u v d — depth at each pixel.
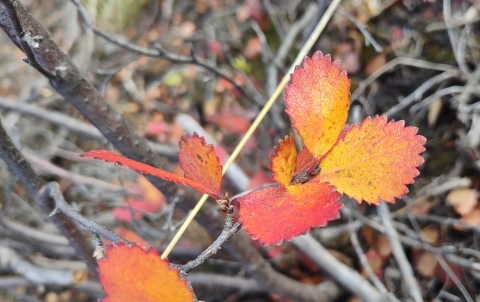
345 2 0.37
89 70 0.42
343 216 0.28
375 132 0.10
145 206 0.27
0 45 0.49
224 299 0.27
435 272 0.25
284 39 0.36
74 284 0.26
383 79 0.34
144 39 0.47
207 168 0.11
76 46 0.45
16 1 0.13
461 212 0.26
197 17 0.47
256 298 0.27
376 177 0.10
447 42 0.34
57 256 0.30
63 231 0.18
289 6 0.42
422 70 0.33
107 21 0.46
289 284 0.23
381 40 0.36
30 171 0.17
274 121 0.28
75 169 0.37
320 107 0.11
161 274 0.09
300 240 0.24
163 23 0.47
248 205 0.10
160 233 0.29
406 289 0.23
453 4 0.34
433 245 0.26
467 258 0.26
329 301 0.25
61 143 0.40
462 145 0.28
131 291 0.09
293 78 0.11
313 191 0.10
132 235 0.25
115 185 0.32
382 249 0.27
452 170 0.28
